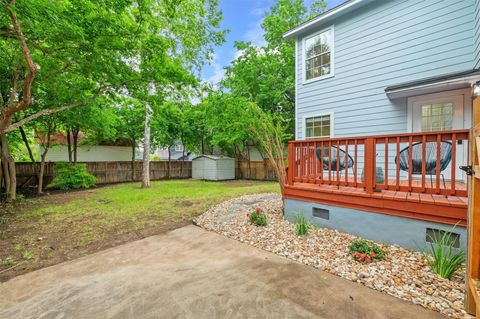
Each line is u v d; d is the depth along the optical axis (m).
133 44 5.29
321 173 3.94
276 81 12.56
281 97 12.17
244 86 12.55
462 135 2.67
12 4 3.32
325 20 6.47
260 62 13.03
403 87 4.51
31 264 2.96
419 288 2.16
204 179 15.02
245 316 1.87
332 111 6.49
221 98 10.31
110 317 1.90
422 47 5.00
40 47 4.51
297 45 7.40
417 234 2.87
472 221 1.77
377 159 5.58
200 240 3.71
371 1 5.64
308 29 7.00
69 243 3.65
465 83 3.88
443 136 2.85
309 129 7.13
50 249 3.43
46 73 5.26
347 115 6.18
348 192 3.48
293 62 12.36
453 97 4.53
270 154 4.76
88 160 14.45
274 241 3.46
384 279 2.33
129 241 3.73
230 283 2.37
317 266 2.69
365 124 5.85
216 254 3.13
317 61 6.91
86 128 9.81
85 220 4.89
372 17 5.70
